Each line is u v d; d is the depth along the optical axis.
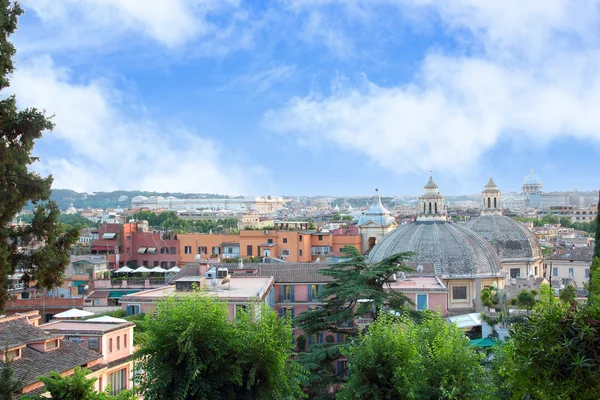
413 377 40.19
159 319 40.62
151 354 39.91
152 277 128.50
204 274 92.56
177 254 167.50
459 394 39.44
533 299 75.75
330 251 168.00
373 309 61.03
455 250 106.88
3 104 37.72
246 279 89.50
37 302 96.38
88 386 37.91
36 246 43.50
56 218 41.53
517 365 21.84
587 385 19.98
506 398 37.88
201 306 40.50
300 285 90.31
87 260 134.38
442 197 117.00
